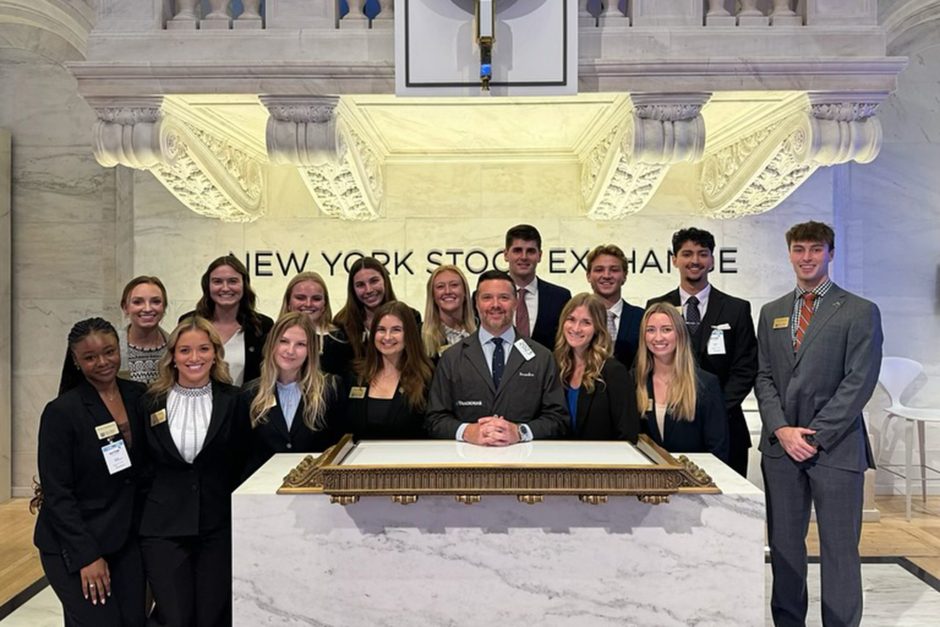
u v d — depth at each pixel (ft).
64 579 9.75
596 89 11.48
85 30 18.08
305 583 8.84
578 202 19.80
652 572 8.78
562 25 11.28
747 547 8.73
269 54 11.78
